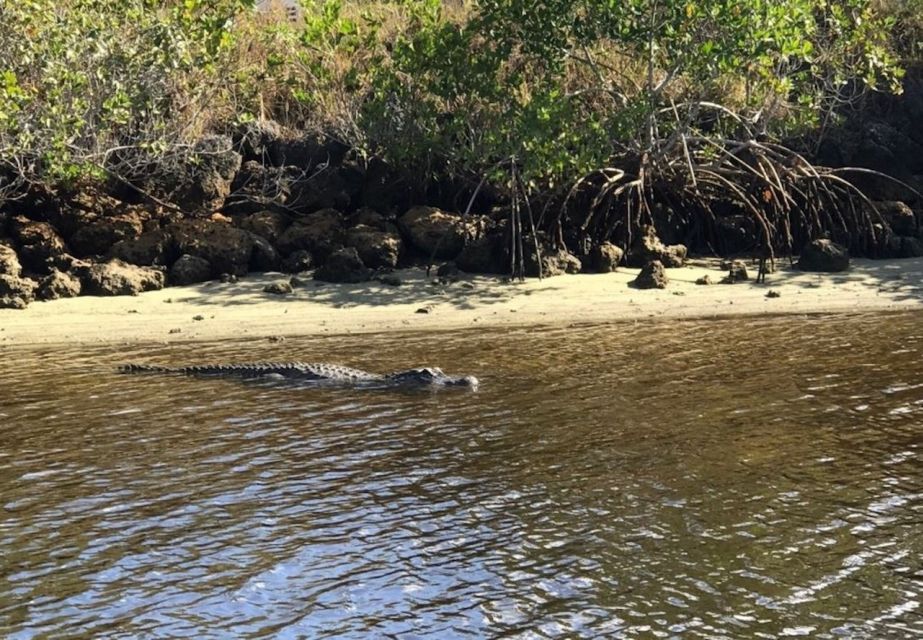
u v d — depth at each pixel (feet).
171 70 62.34
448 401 40.60
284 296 58.23
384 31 76.18
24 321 53.98
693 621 24.43
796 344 48.62
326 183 69.77
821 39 73.82
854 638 23.71
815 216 69.62
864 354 46.78
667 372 44.16
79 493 32.09
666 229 69.72
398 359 46.98
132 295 58.34
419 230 65.05
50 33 58.65
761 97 71.15
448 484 32.37
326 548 28.27
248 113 69.00
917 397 40.40
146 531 29.43
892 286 60.70
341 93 70.79
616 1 62.13
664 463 33.83
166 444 36.24
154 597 25.84
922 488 31.65
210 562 27.58
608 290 59.67
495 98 65.92
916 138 77.92
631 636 23.85
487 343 49.55
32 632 24.30
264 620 24.77
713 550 27.84
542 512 30.25
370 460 34.50
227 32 61.82
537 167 60.85
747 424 37.45
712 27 62.90
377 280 61.11
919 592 25.66
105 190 66.18
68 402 41.09
